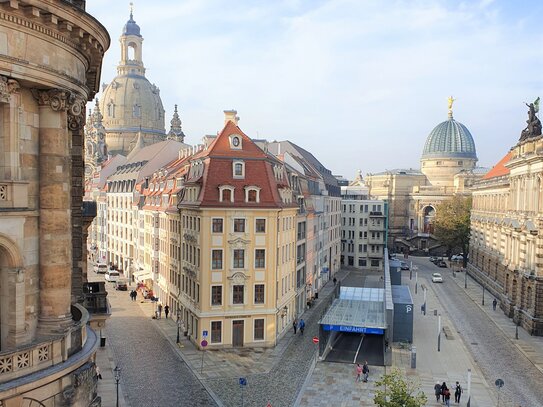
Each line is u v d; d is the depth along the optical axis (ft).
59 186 68.69
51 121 67.87
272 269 186.19
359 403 135.33
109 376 151.53
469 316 244.83
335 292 237.66
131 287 311.27
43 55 64.28
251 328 185.26
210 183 182.09
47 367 65.31
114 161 463.01
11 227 63.52
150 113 613.11
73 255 99.60
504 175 293.23
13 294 64.95
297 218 223.30
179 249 212.43
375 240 412.36
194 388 143.84
